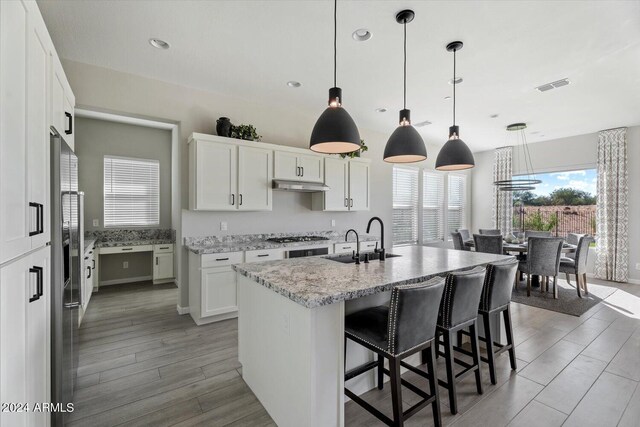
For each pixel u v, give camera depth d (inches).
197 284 134.0
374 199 221.9
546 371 96.9
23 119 46.4
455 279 76.7
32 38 50.7
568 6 86.7
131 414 75.9
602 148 219.1
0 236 38.2
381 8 88.6
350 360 83.8
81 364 100.0
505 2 85.4
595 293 187.5
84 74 121.9
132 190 212.2
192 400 81.7
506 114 182.2
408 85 141.0
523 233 228.4
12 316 42.3
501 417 75.2
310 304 57.9
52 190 63.9
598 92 148.6
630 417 75.2
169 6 88.4
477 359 84.5
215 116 152.1
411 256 114.1
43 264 56.6
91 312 150.8
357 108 171.8
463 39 103.6
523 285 208.7
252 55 115.9
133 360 102.7
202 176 137.1
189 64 123.0
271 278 75.5
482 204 292.2
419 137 97.8
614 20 92.7
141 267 218.1
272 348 75.2
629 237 214.2
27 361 47.9
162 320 139.6
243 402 81.3
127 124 209.8
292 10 90.0
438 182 273.3
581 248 178.7
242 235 161.8
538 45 107.0
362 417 75.3
